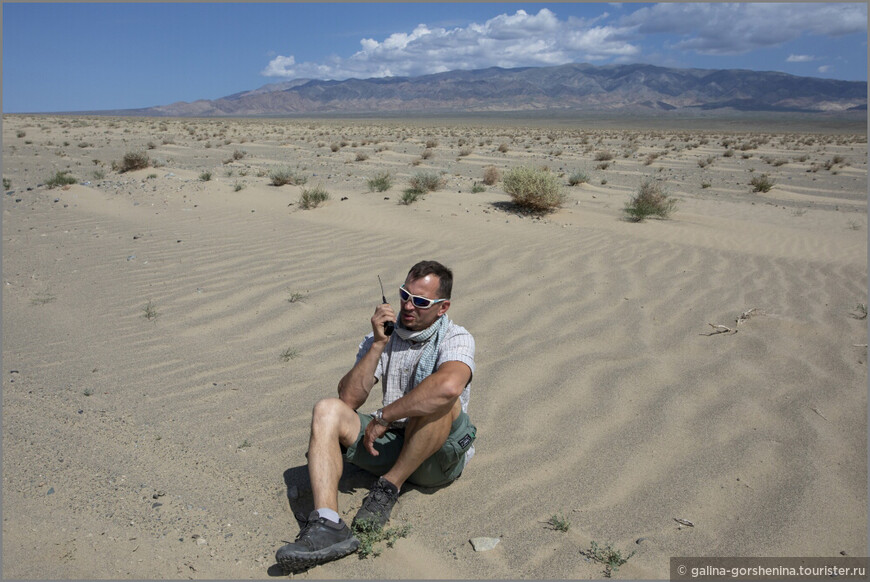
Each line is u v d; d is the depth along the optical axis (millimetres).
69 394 4586
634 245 9633
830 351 5254
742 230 11391
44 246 9680
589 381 4766
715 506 3162
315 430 3039
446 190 15688
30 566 2627
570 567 2715
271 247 9359
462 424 3158
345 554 2760
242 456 3715
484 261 8453
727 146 44312
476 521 3086
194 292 7242
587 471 3521
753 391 4539
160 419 4195
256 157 27656
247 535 2975
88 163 23484
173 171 18844
